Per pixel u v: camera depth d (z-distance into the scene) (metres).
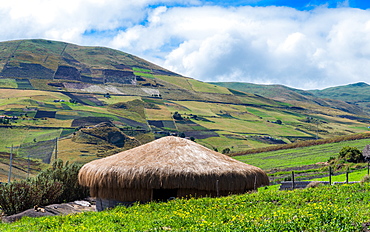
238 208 17.61
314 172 56.38
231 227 13.45
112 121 152.62
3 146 107.62
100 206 24.36
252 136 159.00
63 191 28.92
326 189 21.56
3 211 24.91
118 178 22.80
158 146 25.27
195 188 22.92
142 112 180.38
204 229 13.47
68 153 105.94
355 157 59.78
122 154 25.17
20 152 102.62
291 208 16.31
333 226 12.37
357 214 13.60
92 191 24.27
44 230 16.22
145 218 16.78
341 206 15.55
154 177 22.47
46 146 111.25
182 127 161.88
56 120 144.25
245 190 24.12
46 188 26.45
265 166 72.75
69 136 124.19
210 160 24.38
